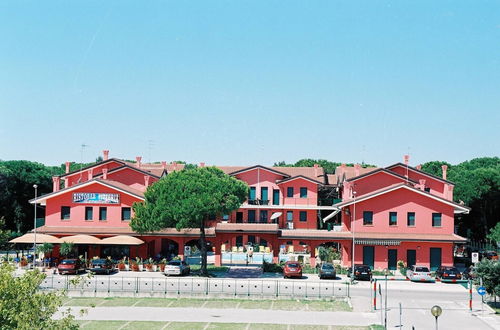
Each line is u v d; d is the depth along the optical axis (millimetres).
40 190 99562
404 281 56094
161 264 60062
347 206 65500
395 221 63844
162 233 63562
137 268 60312
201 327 36156
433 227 63281
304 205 80125
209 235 63781
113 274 57844
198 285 50438
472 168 127875
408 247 61906
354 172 81125
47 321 22297
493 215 91688
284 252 77438
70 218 66000
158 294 46625
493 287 41375
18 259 64562
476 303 44625
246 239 80938
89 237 61406
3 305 21203
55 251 64562
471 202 89625
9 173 93750
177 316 39438
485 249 84688
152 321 37750
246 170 81188
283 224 80688
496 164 130125
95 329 35375
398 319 38625
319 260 67625
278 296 45938
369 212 64125
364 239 61562
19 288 22109
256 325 36781
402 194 63750
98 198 65750
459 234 96375
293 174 85625
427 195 63188
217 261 63656
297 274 56438
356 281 55312
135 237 63312
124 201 65938
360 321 38000
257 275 58312
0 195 90625
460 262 70875
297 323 37406
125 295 46656
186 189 55250
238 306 43156
